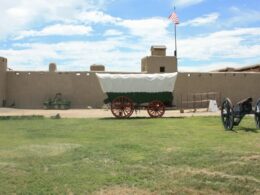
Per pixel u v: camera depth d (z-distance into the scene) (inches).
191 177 358.0
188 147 512.7
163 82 1074.1
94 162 423.5
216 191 318.0
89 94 1568.7
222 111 734.5
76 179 351.9
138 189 323.0
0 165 409.4
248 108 706.8
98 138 608.7
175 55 1782.7
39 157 451.8
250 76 1651.1
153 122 874.1
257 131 683.4
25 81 1557.6
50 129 732.0
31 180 349.4
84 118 1005.2
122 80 1059.3
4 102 1536.7
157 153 470.3
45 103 1535.4
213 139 586.6
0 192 316.2
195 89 1610.5
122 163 418.0
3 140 586.6
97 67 1712.6
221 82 1630.2
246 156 443.8
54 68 1609.3
